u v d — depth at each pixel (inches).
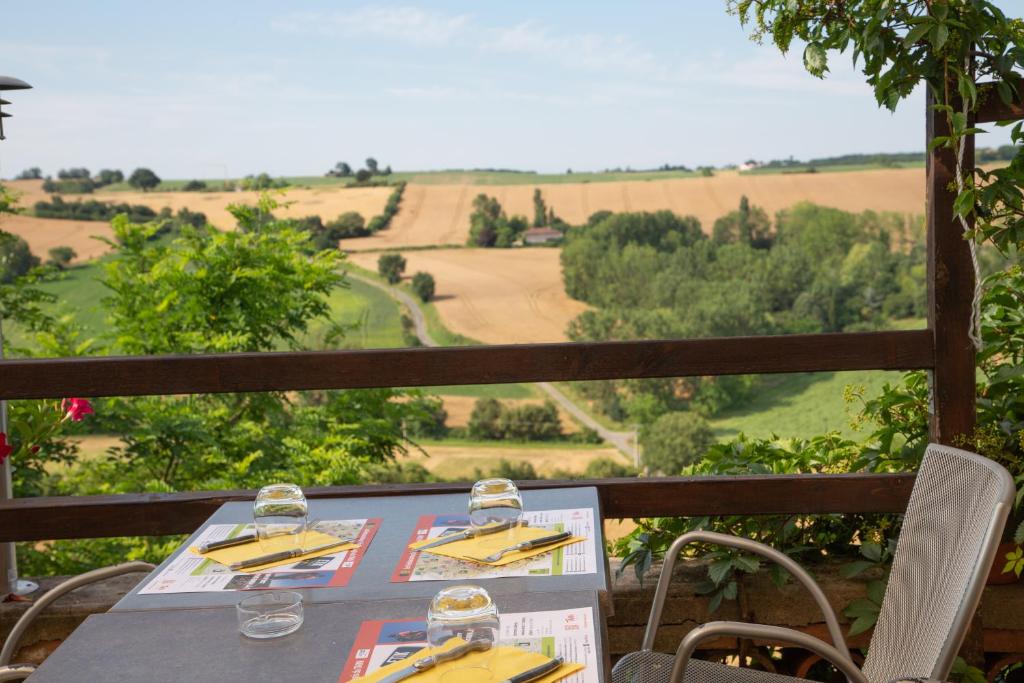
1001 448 112.4
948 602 69.7
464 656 57.9
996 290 115.6
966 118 108.2
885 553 116.4
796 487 114.9
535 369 113.7
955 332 113.0
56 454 316.5
